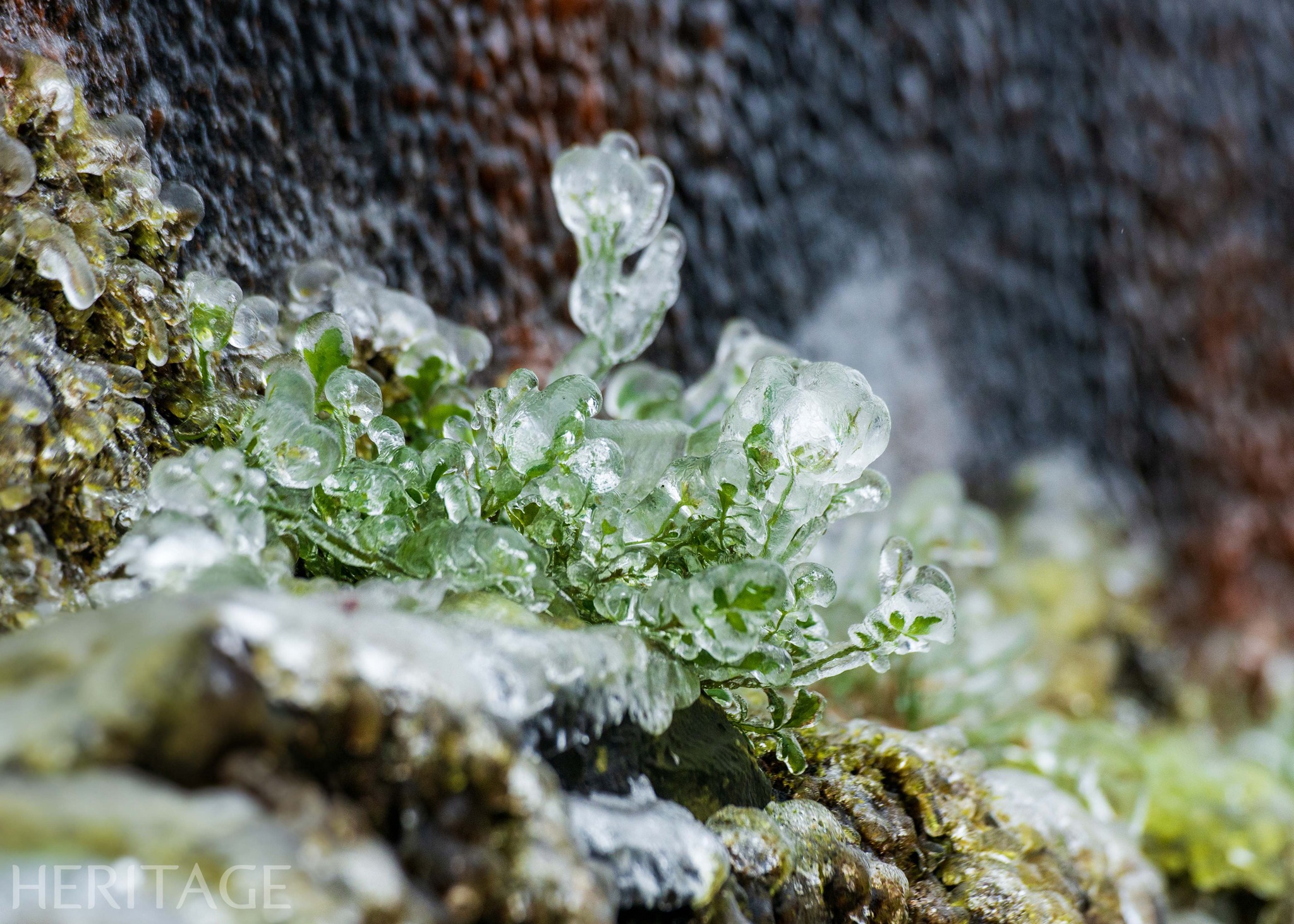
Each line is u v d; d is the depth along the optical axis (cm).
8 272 47
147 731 41
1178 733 87
